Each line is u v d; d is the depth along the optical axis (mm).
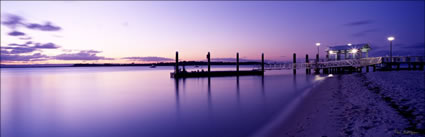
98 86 36594
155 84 36469
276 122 11242
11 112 18781
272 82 34562
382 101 11492
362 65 37469
